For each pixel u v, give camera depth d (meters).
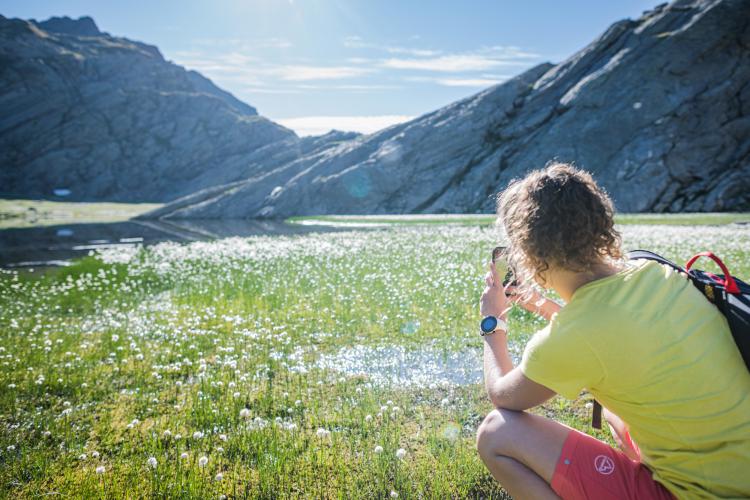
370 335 7.08
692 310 1.89
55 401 4.97
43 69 128.88
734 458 1.80
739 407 1.81
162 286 11.96
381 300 8.98
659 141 58.91
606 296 1.97
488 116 75.25
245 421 4.35
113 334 7.37
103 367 5.93
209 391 5.05
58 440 4.13
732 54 60.47
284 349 6.46
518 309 7.55
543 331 2.13
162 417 4.49
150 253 18.28
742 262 11.59
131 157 126.88
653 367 1.87
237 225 52.09
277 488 3.37
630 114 61.78
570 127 65.06
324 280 11.12
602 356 1.92
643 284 1.96
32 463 3.73
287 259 15.02
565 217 2.00
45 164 120.19
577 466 2.12
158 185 126.00
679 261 11.93
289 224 51.88
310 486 3.39
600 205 2.04
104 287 11.98
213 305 9.13
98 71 142.00
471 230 25.75
